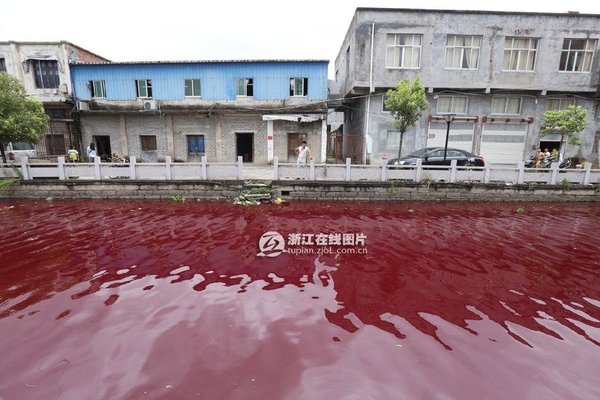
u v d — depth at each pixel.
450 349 4.37
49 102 18.92
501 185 13.32
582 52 18.25
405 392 3.62
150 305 5.36
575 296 5.85
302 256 7.50
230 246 8.04
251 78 19.30
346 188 13.06
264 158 20.03
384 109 18.56
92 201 12.78
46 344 4.37
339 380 3.79
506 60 18.23
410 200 13.26
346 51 21.11
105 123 19.75
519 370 3.99
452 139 18.92
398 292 5.91
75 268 6.73
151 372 3.89
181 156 20.06
